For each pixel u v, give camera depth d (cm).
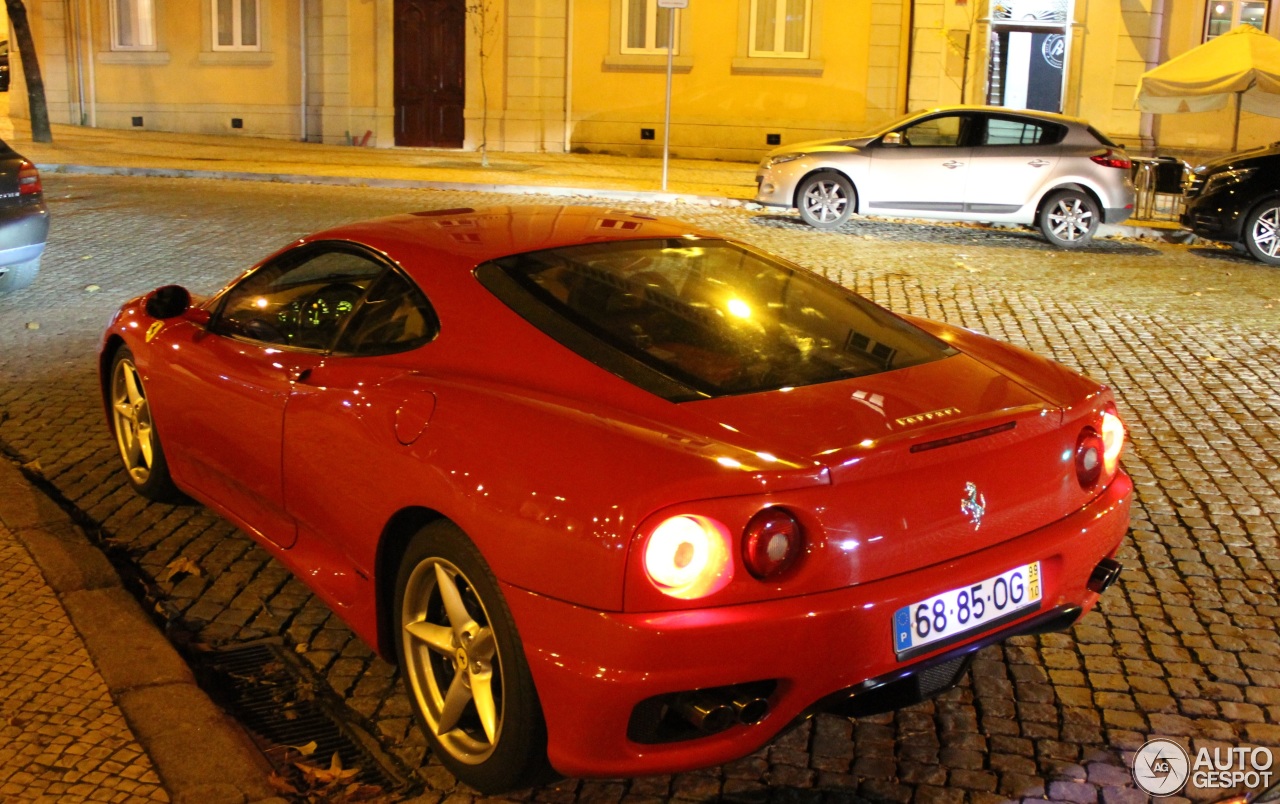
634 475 283
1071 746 354
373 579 355
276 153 2017
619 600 277
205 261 1082
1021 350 400
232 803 310
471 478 307
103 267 1048
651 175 1873
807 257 1244
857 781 336
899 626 295
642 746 290
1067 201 1395
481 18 2105
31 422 633
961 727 365
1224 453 632
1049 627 332
